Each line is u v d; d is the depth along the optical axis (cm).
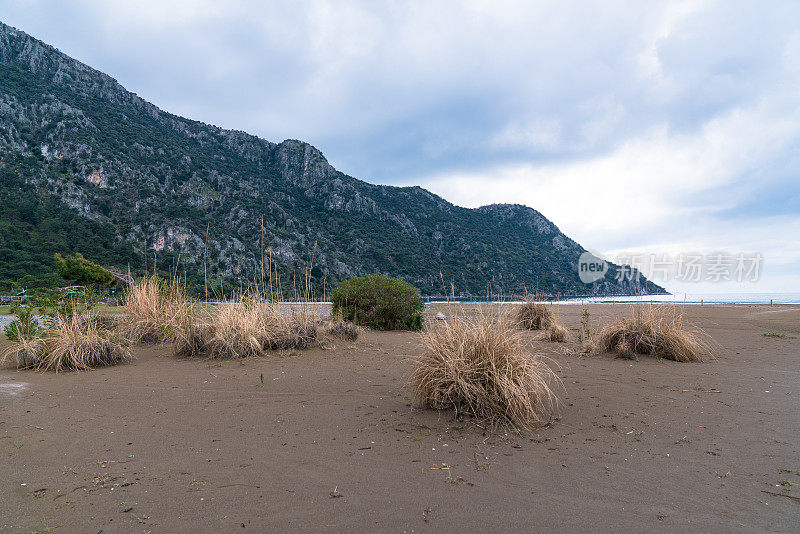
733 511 225
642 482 263
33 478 264
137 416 398
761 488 252
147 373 587
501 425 374
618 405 436
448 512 226
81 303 841
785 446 320
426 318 1205
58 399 453
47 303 780
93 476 268
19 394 471
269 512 225
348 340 877
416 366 460
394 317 1169
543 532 206
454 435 350
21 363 621
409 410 420
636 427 369
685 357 686
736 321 1316
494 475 274
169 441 334
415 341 916
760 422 379
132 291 927
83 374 580
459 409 402
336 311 1161
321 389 502
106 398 459
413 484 261
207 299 904
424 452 314
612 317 944
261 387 510
